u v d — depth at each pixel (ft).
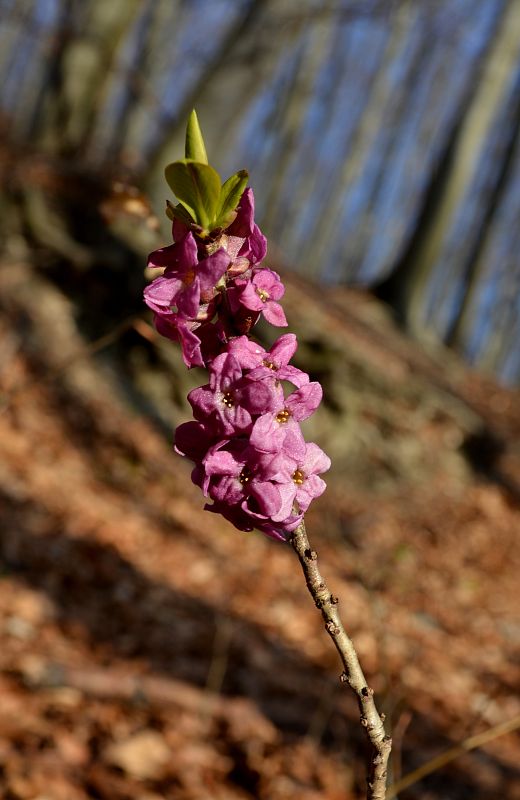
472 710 16.85
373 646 18.33
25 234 30.09
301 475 2.99
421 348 46.55
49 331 27.76
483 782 13.91
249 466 2.88
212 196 2.91
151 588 18.38
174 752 12.20
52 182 32.01
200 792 11.52
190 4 53.98
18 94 66.18
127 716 12.74
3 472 20.70
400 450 32.99
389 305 48.55
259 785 12.19
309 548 2.94
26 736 11.35
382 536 27.02
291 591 21.25
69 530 19.43
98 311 29.30
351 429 32.01
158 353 28.48
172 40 53.88
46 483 21.38
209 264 2.80
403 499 31.17
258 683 15.40
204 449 2.99
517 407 46.83
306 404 2.96
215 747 12.80
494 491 34.81
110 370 27.96
